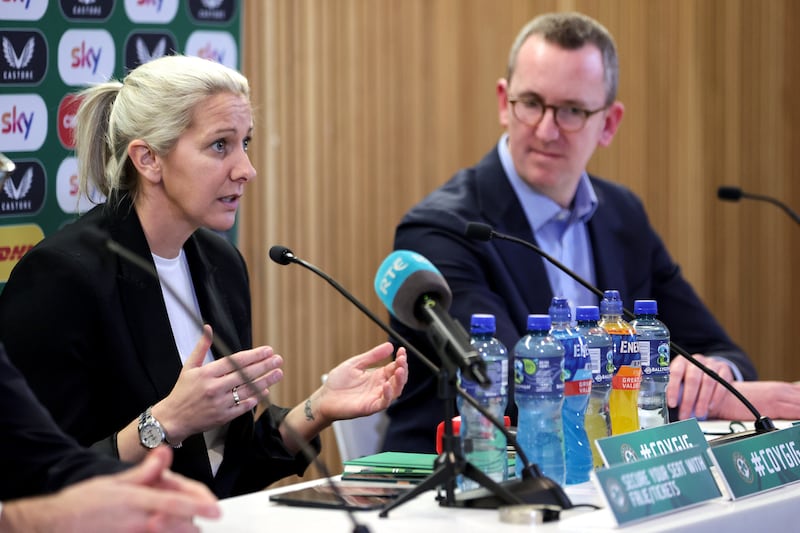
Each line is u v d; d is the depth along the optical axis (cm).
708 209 800
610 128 506
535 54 475
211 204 356
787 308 841
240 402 322
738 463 280
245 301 402
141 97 352
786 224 837
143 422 319
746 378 495
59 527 210
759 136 820
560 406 294
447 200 483
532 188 487
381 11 652
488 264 470
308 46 629
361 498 273
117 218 358
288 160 626
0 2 456
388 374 348
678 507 260
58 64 470
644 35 764
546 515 252
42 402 337
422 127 669
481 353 285
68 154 474
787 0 830
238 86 359
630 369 328
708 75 794
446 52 674
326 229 638
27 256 346
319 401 353
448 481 266
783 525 277
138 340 349
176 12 502
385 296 272
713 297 806
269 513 261
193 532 215
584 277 502
